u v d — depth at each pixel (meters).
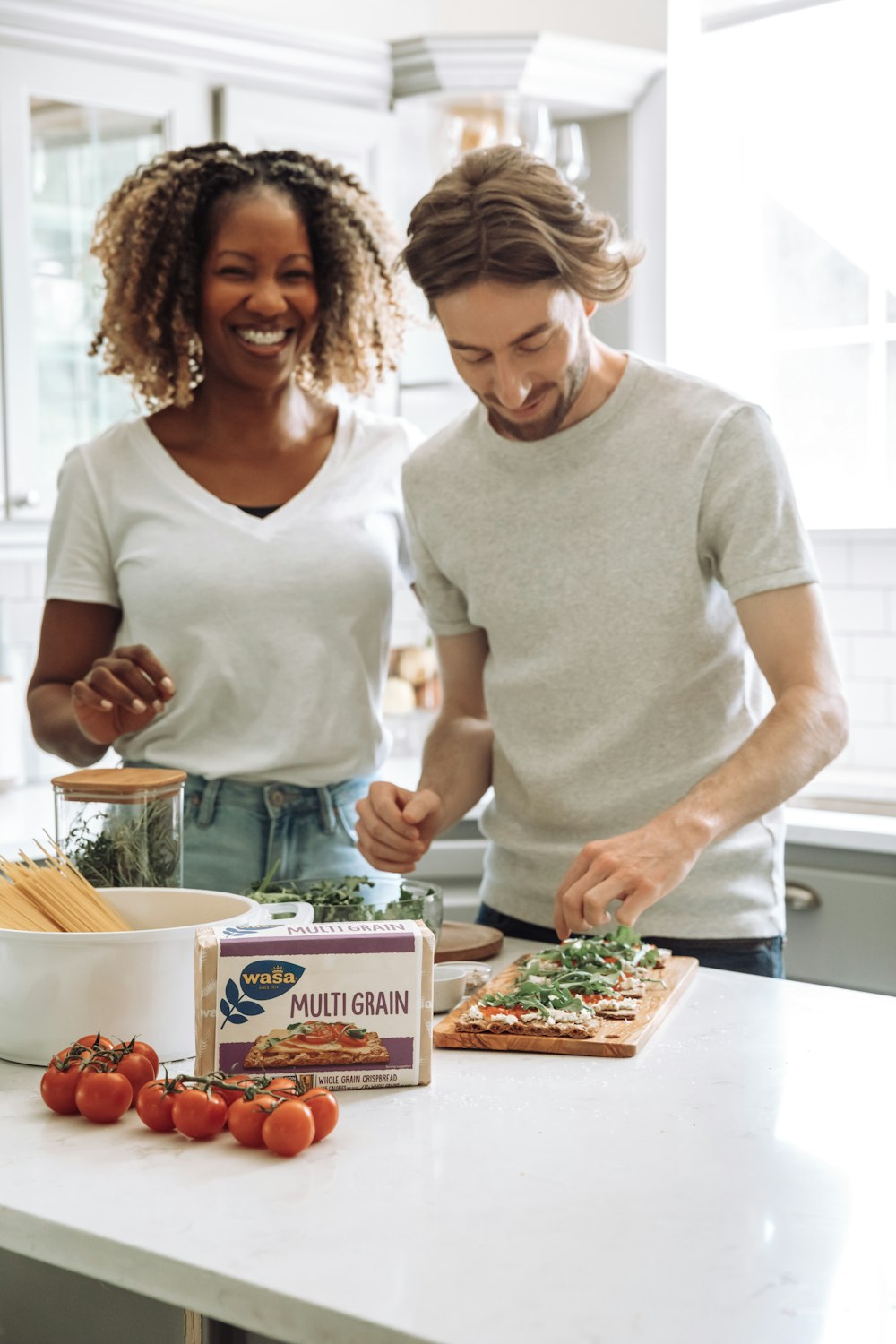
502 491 1.65
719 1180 0.95
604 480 1.59
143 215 1.80
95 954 1.18
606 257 1.45
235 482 1.81
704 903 1.57
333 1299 0.80
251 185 1.76
